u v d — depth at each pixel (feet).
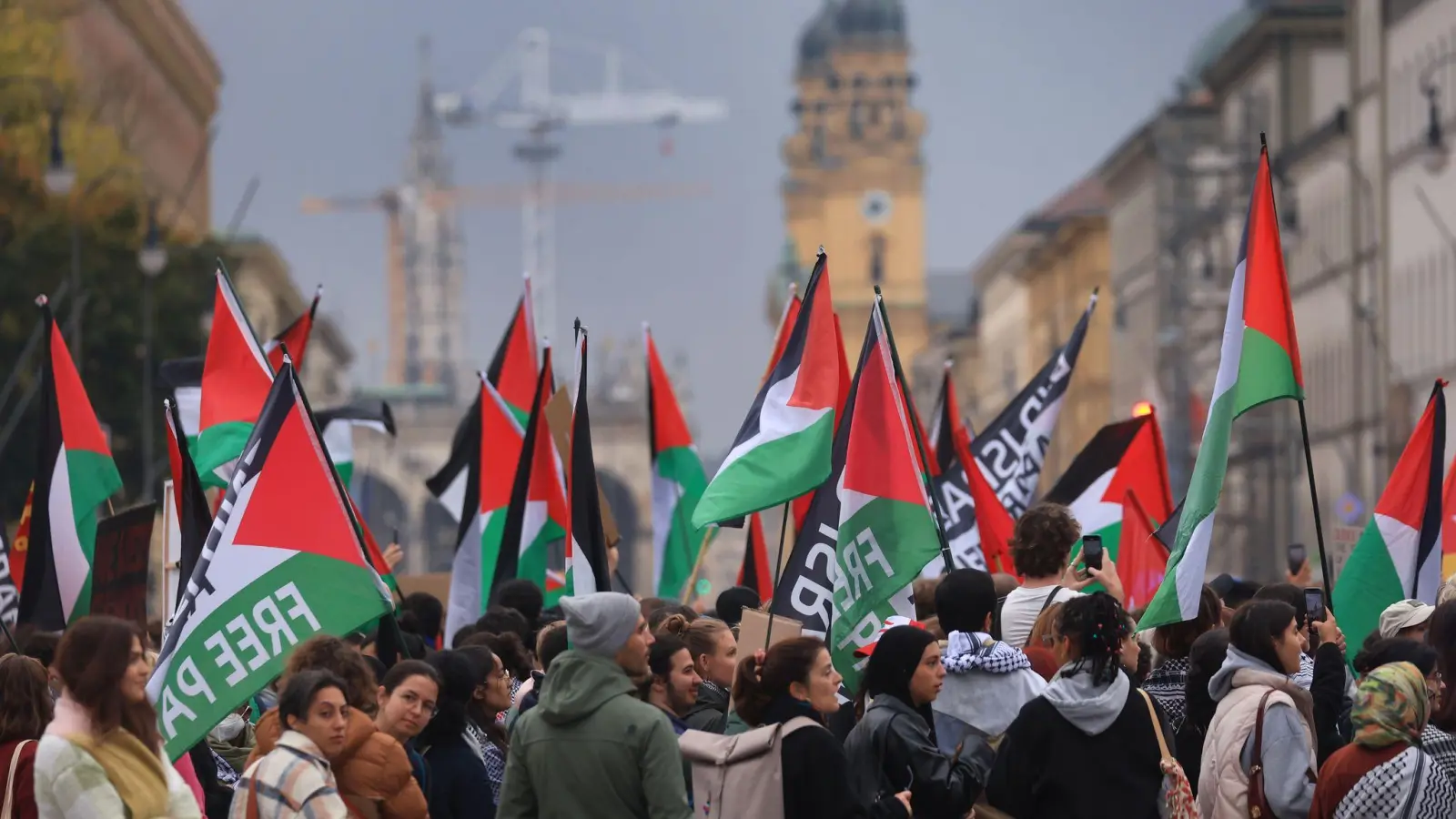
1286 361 76.33
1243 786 60.03
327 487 66.80
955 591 63.41
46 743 52.08
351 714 58.70
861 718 61.52
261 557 66.08
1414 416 429.79
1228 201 558.97
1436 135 386.73
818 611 70.18
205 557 65.92
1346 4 501.56
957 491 106.93
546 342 108.99
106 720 52.60
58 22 388.78
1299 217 515.09
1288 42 522.88
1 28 348.38
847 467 70.13
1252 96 541.75
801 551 70.54
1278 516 492.95
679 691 62.80
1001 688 61.72
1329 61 523.29
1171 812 57.06
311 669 56.90
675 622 68.13
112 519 90.27
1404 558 86.48
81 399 96.22
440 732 67.56
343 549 66.59
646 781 55.36
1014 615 69.10
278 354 115.14
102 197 345.51
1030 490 114.52
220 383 95.91
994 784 58.39
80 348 327.88
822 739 55.67
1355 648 86.74
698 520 72.43
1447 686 60.03
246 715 81.20
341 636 65.87
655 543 125.29
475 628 86.12
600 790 55.57
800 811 55.52
